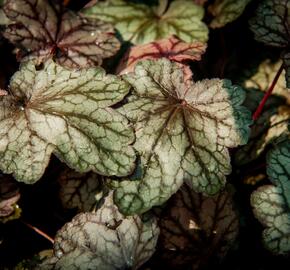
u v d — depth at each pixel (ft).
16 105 1.89
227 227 1.96
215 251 1.97
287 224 1.86
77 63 2.09
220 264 2.00
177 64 1.95
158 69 1.93
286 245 1.85
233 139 1.85
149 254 1.86
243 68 2.31
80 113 1.84
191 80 2.00
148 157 1.83
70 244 1.86
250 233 2.08
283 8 2.09
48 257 1.90
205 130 1.86
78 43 2.12
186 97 1.92
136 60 2.09
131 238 1.86
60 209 2.11
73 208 2.10
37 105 1.87
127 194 1.81
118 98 1.86
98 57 2.11
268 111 2.21
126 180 1.82
